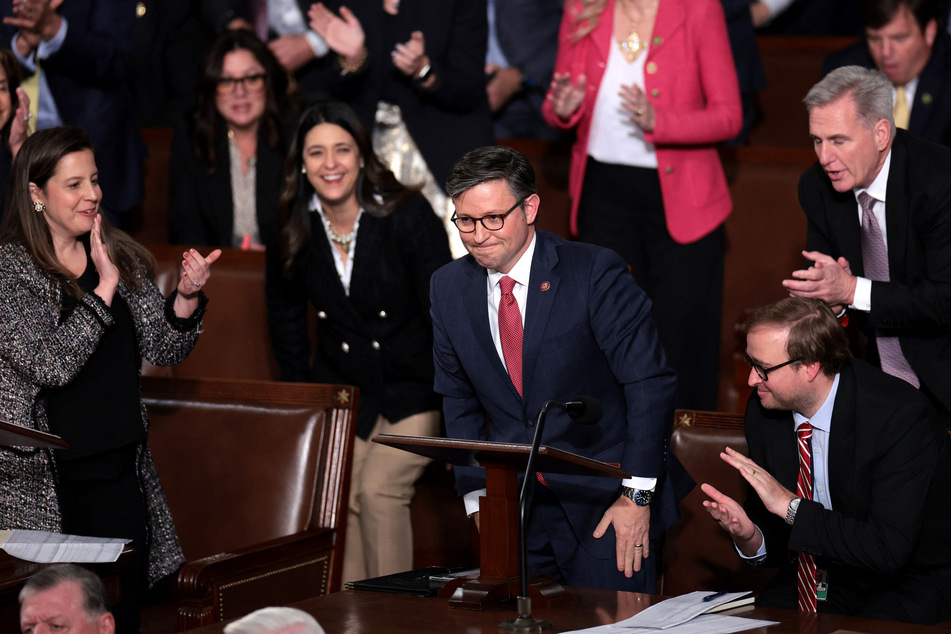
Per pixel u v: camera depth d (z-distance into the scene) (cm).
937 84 1764
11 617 1048
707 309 1720
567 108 1730
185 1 2267
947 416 1269
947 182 1217
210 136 1934
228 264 1723
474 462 991
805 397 1117
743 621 912
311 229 1533
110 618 969
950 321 1215
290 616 760
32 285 1258
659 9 1683
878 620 914
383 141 1920
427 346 1538
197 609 1194
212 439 1419
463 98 1898
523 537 900
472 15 1911
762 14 2220
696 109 1692
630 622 911
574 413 934
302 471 1377
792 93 2186
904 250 1245
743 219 1833
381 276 1502
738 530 1075
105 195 1928
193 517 1398
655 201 1719
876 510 1071
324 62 2017
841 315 1247
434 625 916
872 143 1208
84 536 1171
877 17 1745
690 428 1308
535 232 1144
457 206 1065
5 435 1036
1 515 1224
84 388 1270
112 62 1923
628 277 1136
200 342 1692
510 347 1140
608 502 1145
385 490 1514
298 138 1512
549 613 954
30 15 1808
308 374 1623
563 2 2203
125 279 1325
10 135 1677
